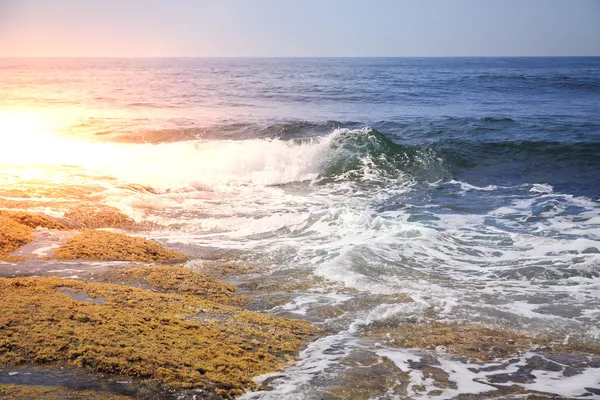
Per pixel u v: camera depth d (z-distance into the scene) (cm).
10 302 604
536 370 551
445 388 507
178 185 1458
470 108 3244
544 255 925
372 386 506
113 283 745
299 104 3419
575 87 4609
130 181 1433
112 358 498
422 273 844
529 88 4516
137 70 8206
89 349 509
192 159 1709
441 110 3145
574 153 1828
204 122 2597
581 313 699
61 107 3120
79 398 433
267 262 894
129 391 454
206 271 846
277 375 520
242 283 801
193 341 561
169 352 527
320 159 1716
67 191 1265
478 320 678
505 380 527
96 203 1193
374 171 1672
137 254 891
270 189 1487
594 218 1178
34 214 1034
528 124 2439
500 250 959
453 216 1206
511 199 1371
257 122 2622
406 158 1759
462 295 757
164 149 1788
